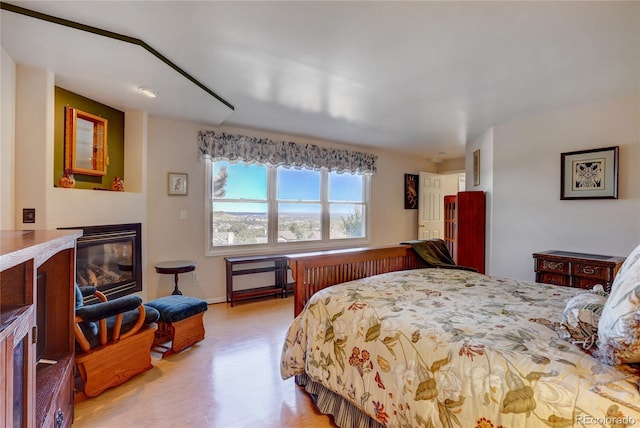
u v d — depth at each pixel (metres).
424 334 1.30
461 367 1.13
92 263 2.77
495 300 1.71
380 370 1.39
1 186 2.06
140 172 3.29
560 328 1.25
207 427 1.68
